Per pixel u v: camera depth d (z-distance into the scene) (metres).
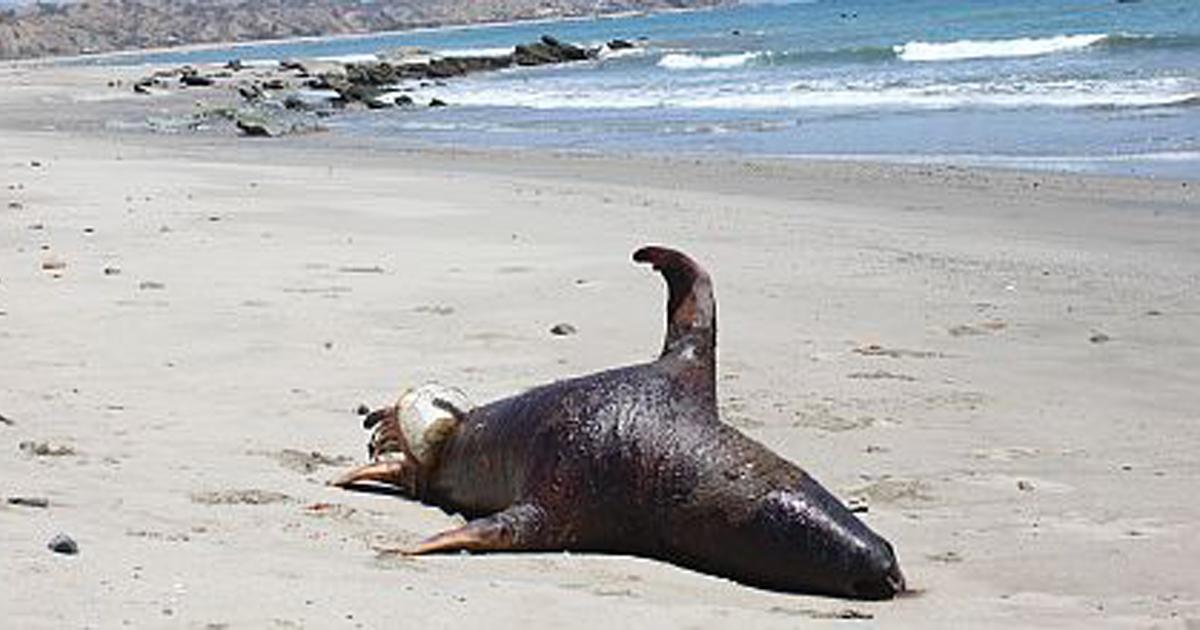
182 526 6.48
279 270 14.27
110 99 56.72
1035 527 6.86
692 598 5.81
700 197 21.02
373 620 5.12
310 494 7.34
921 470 7.98
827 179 22.83
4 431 8.31
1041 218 18.25
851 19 91.38
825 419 9.08
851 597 5.93
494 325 11.77
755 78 47.53
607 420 6.64
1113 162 23.06
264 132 37.19
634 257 7.20
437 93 54.19
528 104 45.41
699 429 6.54
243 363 10.40
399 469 7.65
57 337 11.15
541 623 5.23
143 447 8.09
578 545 6.61
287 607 5.20
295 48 170.75
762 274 14.35
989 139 27.08
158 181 22.48
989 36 55.12
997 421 9.06
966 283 13.85
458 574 5.99
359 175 24.39
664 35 99.69
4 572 5.38
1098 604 5.74
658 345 11.04
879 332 11.73
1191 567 6.21
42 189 21.02
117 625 4.88
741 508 6.18
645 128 34.28
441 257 15.14
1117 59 41.38
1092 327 11.87
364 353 10.77
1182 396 9.69
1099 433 8.79
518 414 7.02
